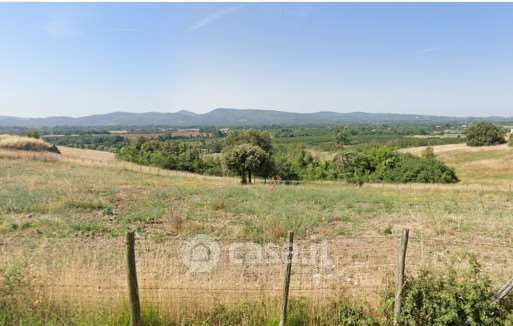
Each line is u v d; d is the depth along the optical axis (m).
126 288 4.87
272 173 40.34
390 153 45.28
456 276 4.44
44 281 4.98
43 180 21.84
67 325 4.10
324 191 22.48
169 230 10.70
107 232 10.19
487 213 14.68
